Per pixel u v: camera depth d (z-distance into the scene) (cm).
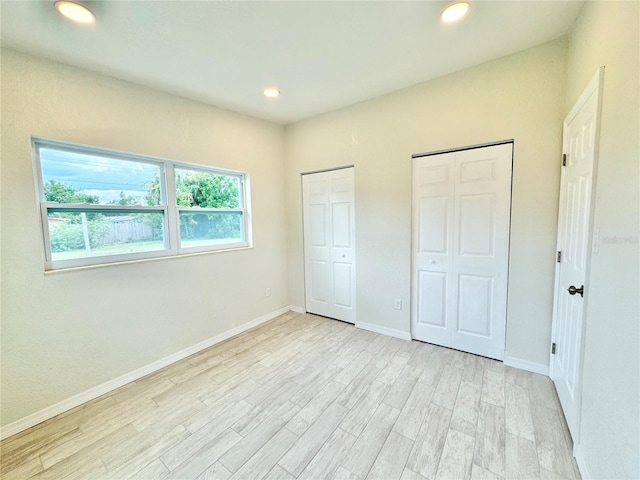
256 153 337
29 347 185
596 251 132
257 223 343
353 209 326
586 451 134
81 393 207
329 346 283
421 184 273
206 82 239
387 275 300
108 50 187
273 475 144
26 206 183
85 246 216
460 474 141
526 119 214
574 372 162
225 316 308
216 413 190
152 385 226
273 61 211
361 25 174
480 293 250
